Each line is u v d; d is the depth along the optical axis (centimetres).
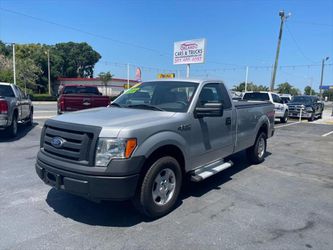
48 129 402
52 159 380
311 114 2022
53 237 344
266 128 734
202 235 357
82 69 9144
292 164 727
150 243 336
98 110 459
